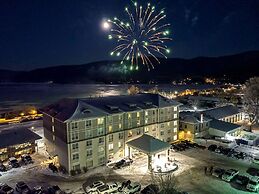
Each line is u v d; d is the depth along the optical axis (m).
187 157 61.06
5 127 96.38
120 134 61.16
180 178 50.38
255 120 91.62
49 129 62.16
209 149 65.88
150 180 49.97
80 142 54.19
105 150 58.44
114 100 66.00
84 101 61.28
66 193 45.06
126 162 56.88
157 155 61.75
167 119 71.31
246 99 94.75
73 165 53.62
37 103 193.38
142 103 68.25
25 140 64.19
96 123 56.34
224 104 125.25
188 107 108.81
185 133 74.62
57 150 58.03
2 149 60.81
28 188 46.09
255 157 60.72
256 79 97.31
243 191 45.38
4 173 53.97
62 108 59.56
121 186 46.84
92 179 50.88
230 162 58.28
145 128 66.38
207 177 50.78
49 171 54.84
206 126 76.38
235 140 71.69
